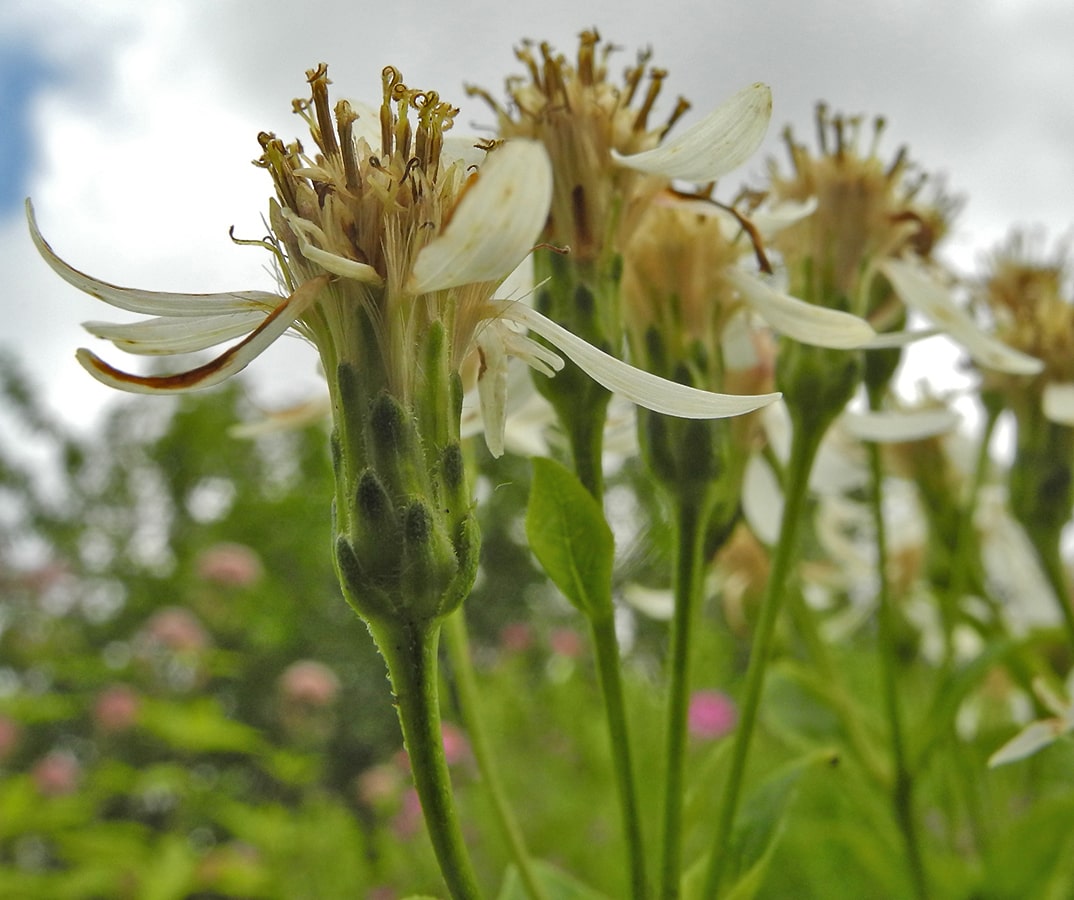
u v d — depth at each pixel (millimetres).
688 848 118
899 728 64
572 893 55
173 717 185
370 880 202
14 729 212
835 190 59
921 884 62
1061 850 61
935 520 80
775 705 71
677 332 52
